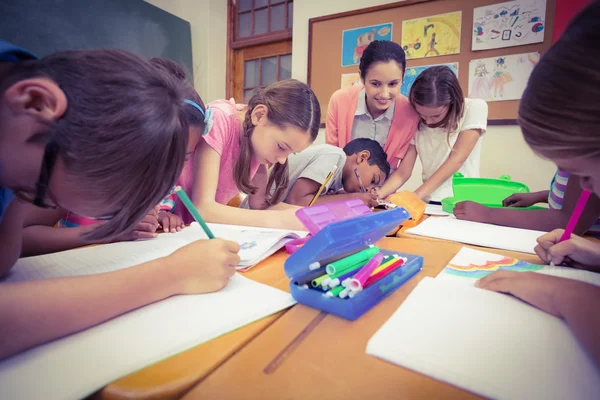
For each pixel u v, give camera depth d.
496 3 2.03
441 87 1.28
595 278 0.47
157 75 0.34
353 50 2.46
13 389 0.25
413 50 2.26
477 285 0.45
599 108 0.26
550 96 0.29
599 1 0.27
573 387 0.25
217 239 0.47
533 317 0.36
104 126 0.29
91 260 0.53
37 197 0.32
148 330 0.33
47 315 0.31
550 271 0.51
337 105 1.73
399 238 0.76
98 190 0.31
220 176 1.02
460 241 0.72
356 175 1.30
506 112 2.06
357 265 0.46
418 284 0.46
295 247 0.61
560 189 0.93
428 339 0.31
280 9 2.94
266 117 0.88
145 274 0.39
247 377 0.27
